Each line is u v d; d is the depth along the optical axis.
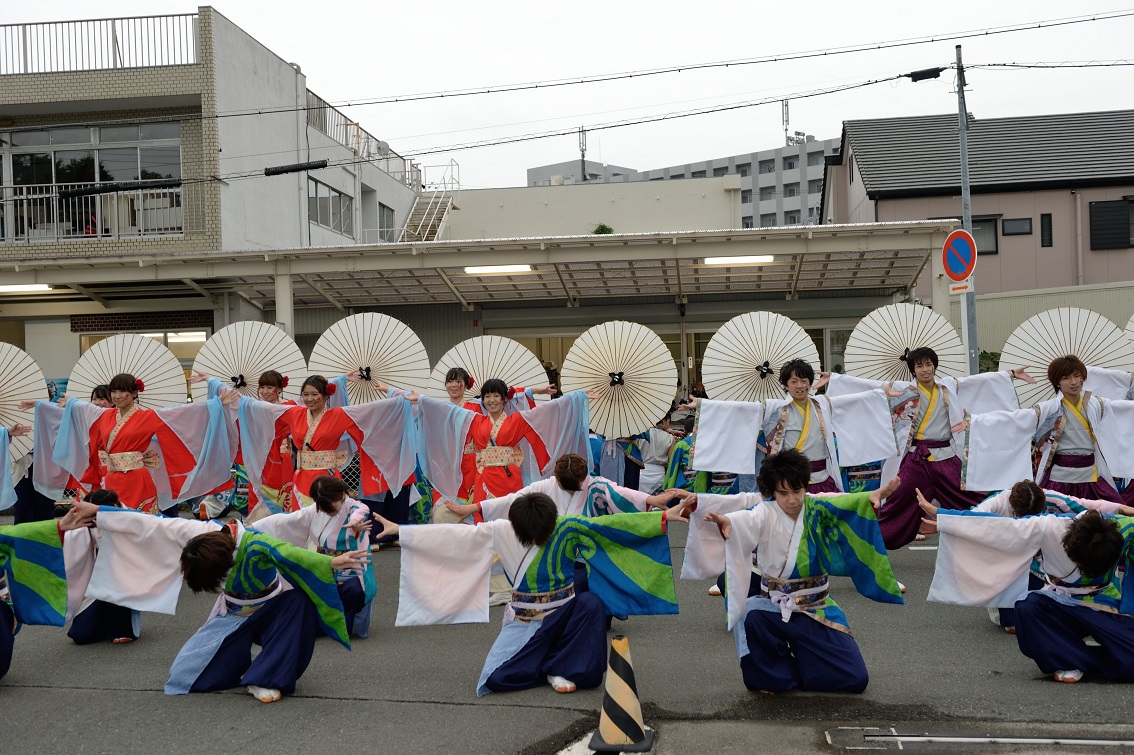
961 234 9.89
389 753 3.71
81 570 4.91
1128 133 20.33
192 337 15.54
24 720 4.14
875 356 7.81
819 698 4.26
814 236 12.06
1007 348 7.68
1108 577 4.38
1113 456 6.31
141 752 3.76
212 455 7.29
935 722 3.94
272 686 4.32
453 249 12.60
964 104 12.41
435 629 5.67
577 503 5.09
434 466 7.33
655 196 21.80
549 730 3.94
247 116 16.67
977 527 4.52
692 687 4.46
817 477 6.48
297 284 14.30
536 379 7.89
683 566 4.73
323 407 6.95
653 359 7.29
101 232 16.20
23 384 7.99
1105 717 3.96
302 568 4.38
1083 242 19.00
